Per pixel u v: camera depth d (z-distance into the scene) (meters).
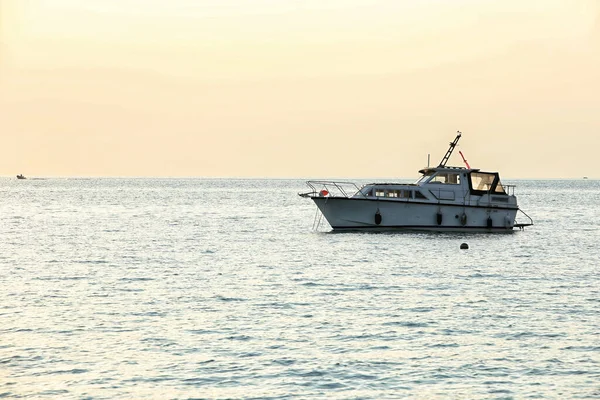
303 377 26.72
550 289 43.19
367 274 48.53
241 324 33.72
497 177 69.94
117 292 41.47
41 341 30.75
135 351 29.48
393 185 69.19
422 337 31.72
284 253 59.88
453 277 47.59
